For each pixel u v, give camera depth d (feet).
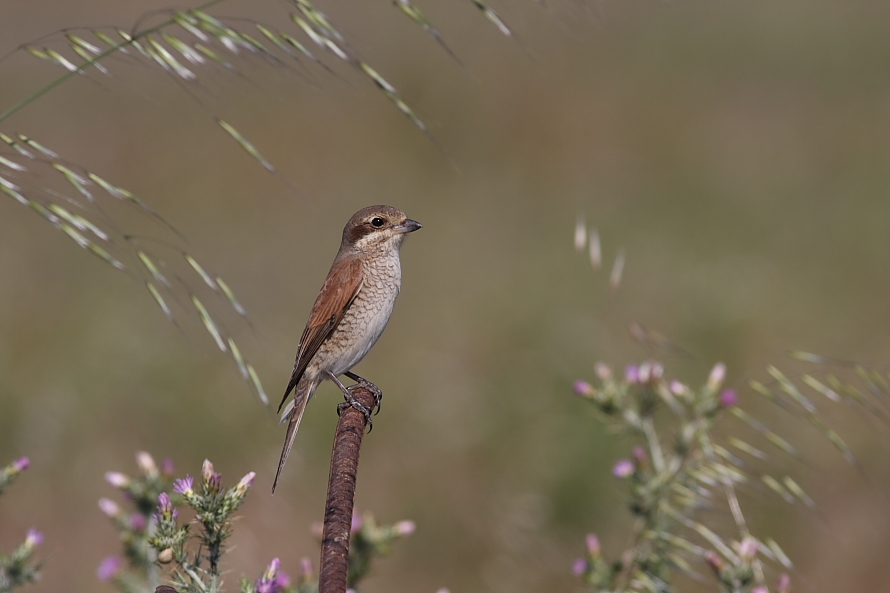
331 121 74.23
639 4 99.19
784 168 68.44
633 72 84.53
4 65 86.94
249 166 69.15
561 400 41.09
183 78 13.61
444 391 41.32
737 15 97.55
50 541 34.45
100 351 42.39
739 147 72.43
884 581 33.06
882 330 46.91
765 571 20.71
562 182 68.23
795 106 78.74
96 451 37.63
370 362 45.50
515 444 38.83
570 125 75.05
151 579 18.38
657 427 27.68
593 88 80.38
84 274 53.72
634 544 19.74
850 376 40.65
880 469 35.63
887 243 57.31
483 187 67.56
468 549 35.55
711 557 18.42
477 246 58.90
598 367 21.86
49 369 41.11
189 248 59.00
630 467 20.17
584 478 37.17
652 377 20.85
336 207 65.16
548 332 47.11
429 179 68.69
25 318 46.44
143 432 39.32
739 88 82.23
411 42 84.79
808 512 33.71
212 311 49.75
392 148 72.23
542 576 34.27
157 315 48.37
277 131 73.00
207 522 13.76
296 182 67.92
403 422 40.34
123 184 66.18
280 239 61.41
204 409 40.57
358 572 19.62
